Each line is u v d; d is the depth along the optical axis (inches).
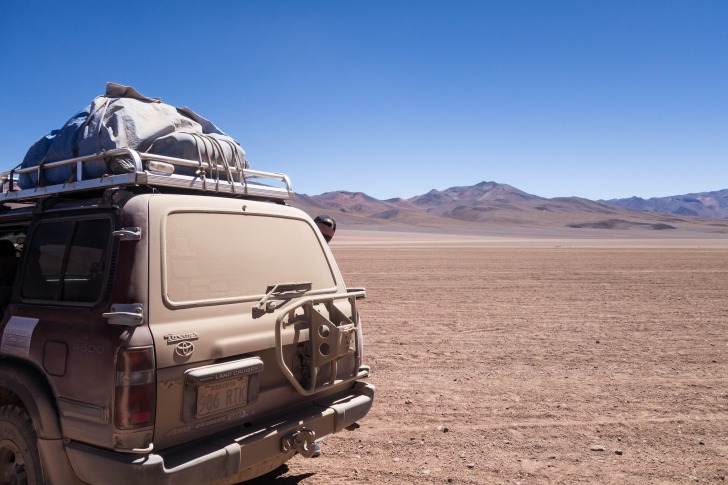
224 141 173.5
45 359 140.8
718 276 1026.1
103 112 161.9
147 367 126.1
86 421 131.1
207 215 152.3
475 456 217.0
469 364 361.1
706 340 434.9
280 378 156.4
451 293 750.5
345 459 214.7
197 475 129.2
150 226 136.9
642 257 1760.6
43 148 180.5
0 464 153.3
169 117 171.2
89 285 140.0
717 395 292.2
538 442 230.8
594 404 279.1
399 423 253.9
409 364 361.4
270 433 147.0
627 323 514.3
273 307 152.9
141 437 125.7
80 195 158.4
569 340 436.8
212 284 145.1
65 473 136.3
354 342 175.5
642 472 202.2
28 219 186.4
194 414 133.6
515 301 668.7
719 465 207.5
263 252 162.7
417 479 197.0
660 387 307.4
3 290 174.9
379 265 1317.7
